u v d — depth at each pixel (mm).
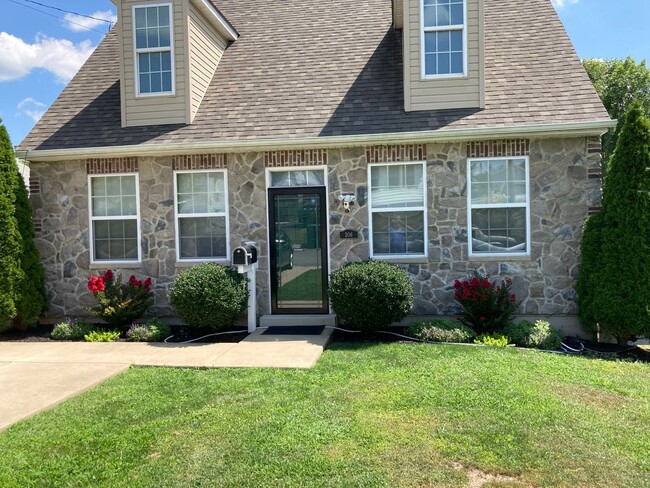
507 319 7789
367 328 7711
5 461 3762
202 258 9047
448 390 5043
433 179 8375
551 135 7984
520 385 5211
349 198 8492
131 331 8070
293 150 8656
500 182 8328
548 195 8133
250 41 11023
